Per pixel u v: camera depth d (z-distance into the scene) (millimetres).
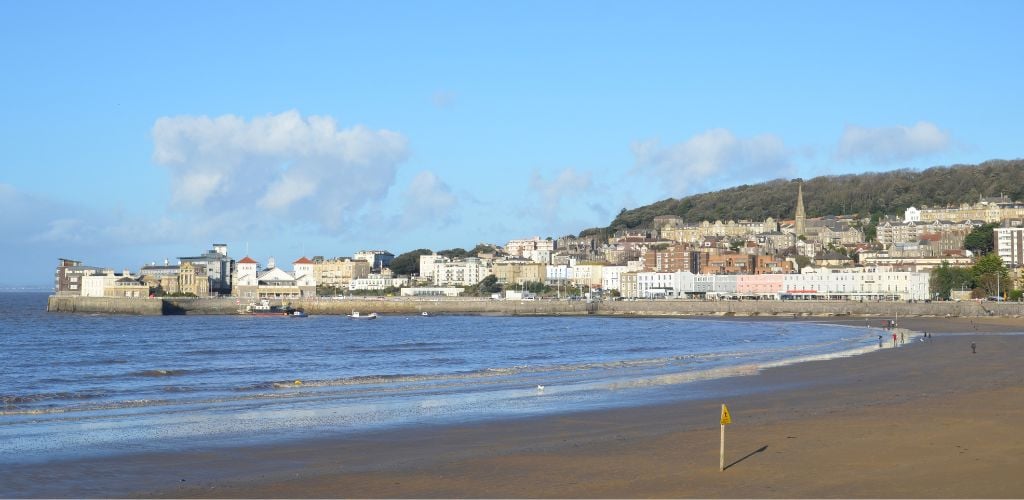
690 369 86312
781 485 33969
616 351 121625
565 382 74438
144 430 48625
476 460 39906
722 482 34625
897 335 147125
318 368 94062
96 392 68250
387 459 40469
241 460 40531
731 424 48938
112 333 184125
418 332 188500
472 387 70875
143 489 35094
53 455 41562
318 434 47312
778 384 70625
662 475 36125
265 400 62406
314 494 34125
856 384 69438
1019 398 57625
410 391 68000
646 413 54781
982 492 32438
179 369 92375
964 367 83000
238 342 150500
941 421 47938
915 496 32062
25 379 81188
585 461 39281
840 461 37844
